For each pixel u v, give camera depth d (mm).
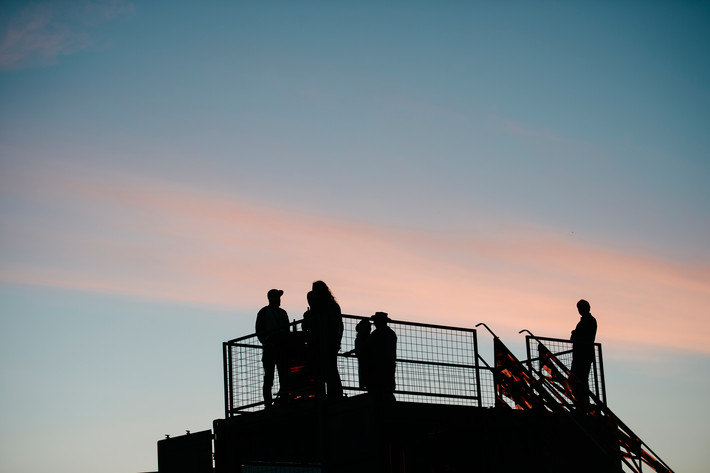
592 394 17594
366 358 15648
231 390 17000
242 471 16906
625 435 17531
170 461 18297
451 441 17438
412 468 17422
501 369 17469
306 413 15789
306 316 16281
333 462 15203
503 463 16750
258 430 17281
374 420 14711
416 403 15656
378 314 15789
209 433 17375
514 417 17156
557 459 16906
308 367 15758
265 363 16234
